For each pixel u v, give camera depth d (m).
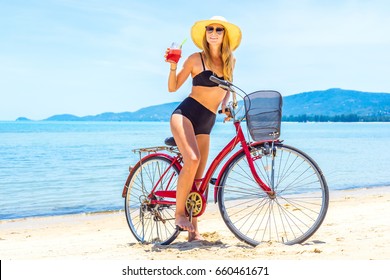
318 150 28.52
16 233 7.07
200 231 5.97
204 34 4.83
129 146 34.53
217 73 4.77
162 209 5.20
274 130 4.52
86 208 9.73
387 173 15.65
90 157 23.67
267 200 4.96
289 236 5.17
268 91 4.52
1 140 47.12
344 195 10.30
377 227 5.44
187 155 4.63
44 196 11.38
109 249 5.01
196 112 4.77
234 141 4.76
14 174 16.12
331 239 4.82
